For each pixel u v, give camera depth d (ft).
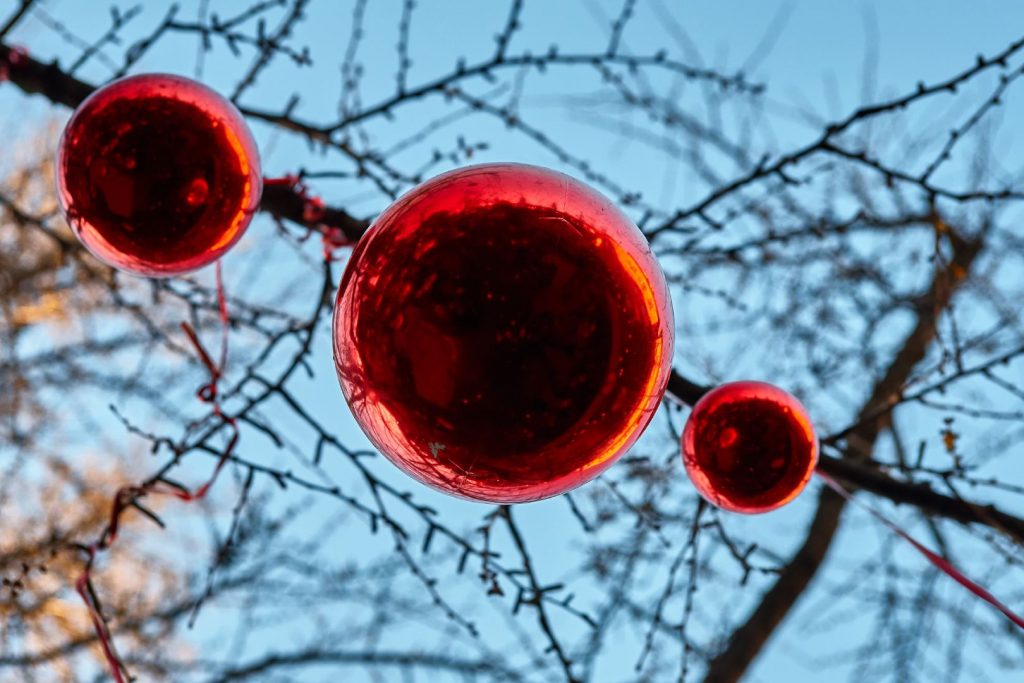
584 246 4.77
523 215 4.75
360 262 4.83
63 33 6.63
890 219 9.80
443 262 4.75
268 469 6.12
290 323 6.62
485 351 4.74
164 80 5.19
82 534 10.42
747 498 5.54
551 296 4.74
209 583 6.23
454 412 4.78
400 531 6.22
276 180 5.84
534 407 4.77
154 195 5.19
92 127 5.16
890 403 6.29
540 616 6.12
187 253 5.29
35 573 10.02
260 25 6.44
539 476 4.89
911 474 6.44
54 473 10.71
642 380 4.85
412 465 4.96
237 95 6.59
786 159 6.27
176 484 5.79
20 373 9.87
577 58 6.80
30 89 6.19
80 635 10.23
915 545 5.57
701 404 5.52
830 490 10.01
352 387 4.91
